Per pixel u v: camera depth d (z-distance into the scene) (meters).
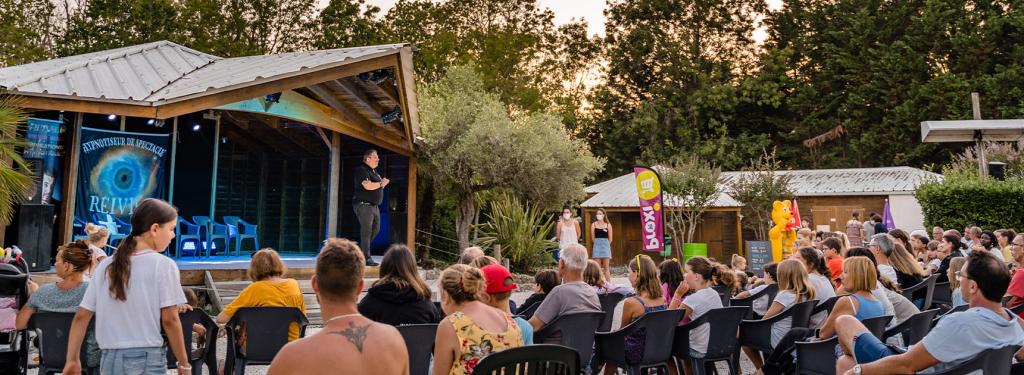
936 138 15.66
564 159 18.81
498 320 3.56
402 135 15.11
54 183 10.73
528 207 19.25
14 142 7.84
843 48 39.00
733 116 40.78
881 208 25.31
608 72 43.97
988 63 34.53
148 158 12.32
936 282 8.56
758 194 24.12
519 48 38.34
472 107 18.50
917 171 26.97
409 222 15.46
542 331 5.07
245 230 14.52
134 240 3.54
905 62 35.44
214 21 32.12
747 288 8.76
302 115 12.45
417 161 17.98
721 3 43.28
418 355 4.45
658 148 40.12
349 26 33.59
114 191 11.81
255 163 16.19
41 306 4.70
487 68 36.44
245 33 33.19
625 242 25.75
